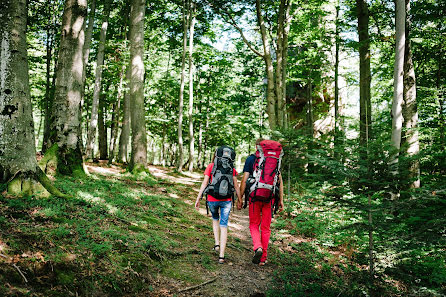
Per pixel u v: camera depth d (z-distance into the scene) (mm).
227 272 4387
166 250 4488
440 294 3486
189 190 11516
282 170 9688
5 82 4992
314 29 15727
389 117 11922
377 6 12422
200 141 27531
